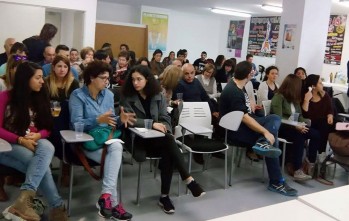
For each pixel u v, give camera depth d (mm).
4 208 2670
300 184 3807
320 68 5988
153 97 3182
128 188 3285
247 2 8281
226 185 3502
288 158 4016
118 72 4844
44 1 6027
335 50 8773
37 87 2537
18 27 6117
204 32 12922
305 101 4227
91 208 2832
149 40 11555
